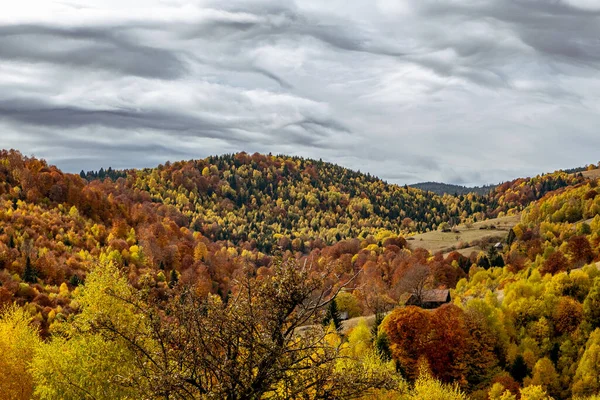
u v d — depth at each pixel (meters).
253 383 13.56
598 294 112.00
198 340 13.91
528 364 100.12
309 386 13.68
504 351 104.31
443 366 94.81
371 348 87.56
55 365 23.97
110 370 22.31
